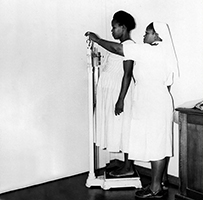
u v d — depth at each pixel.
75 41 3.14
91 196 2.70
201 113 2.23
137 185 2.86
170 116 2.55
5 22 2.70
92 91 2.88
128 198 2.65
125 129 2.77
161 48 2.49
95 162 3.43
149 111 2.47
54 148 3.07
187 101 2.79
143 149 2.51
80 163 3.27
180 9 2.78
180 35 2.80
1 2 2.68
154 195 2.60
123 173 2.95
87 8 3.22
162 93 2.50
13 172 2.83
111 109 2.80
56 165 3.10
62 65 3.06
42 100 2.96
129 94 2.77
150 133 2.48
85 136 3.29
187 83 2.78
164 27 2.52
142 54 2.42
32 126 2.91
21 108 2.84
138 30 3.17
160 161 2.54
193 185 2.38
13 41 2.75
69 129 3.16
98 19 3.32
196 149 2.33
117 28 2.77
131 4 3.21
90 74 2.86
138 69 2.51
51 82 3.00
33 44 2.87
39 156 2.98
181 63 2.81
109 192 2.79
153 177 2.60
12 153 2.82
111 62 2.82
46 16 2.93
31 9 2.84
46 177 3.04
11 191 2.83
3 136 2.76
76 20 3.14
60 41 3.04
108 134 2.82
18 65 2.79
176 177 2.93
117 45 2.43
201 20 2.64
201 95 2.68
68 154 3.17
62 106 3.09
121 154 3.54
